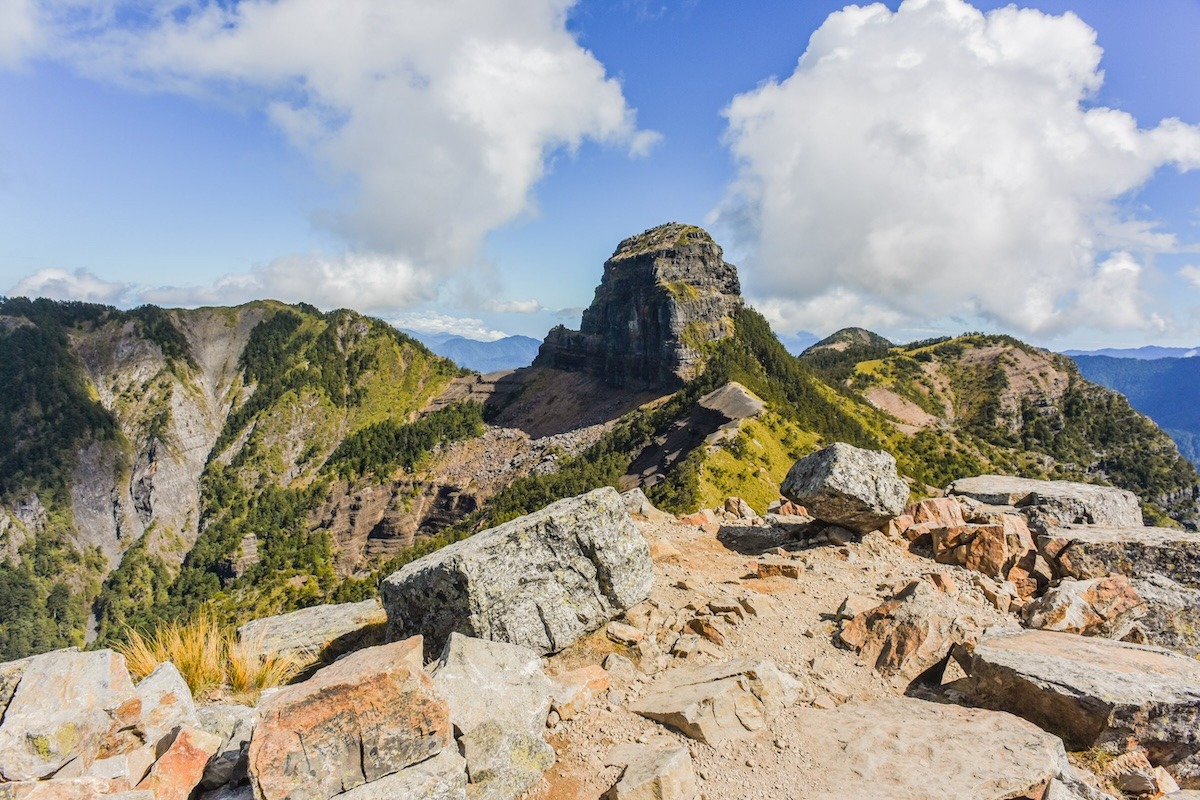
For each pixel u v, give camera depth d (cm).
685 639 1384
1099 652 1217
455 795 866
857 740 1041
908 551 1998
